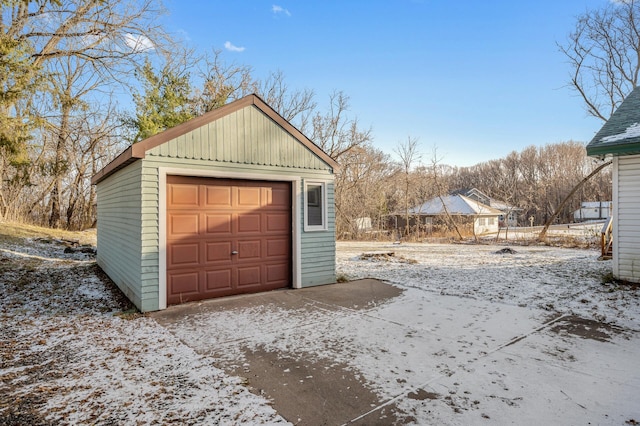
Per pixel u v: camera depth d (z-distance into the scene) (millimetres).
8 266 8773
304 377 3236
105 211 8836
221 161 6250
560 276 8266
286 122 7090
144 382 3143
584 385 3023
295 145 7262
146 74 16906
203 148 6051
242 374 3305
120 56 12031
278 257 7180
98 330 4676
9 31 10172
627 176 7070
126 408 2693
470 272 9172
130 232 6164
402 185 29562
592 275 8180
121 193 6895
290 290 7023
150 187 5516
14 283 7398
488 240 20625
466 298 6316
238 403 2770
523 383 3066
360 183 28422
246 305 5855
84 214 23719
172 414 2604
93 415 2600
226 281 6484
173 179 5887
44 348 4039
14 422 2514
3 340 4328
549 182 42594
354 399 2828
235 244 6594
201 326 4770
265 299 6266
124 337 4387
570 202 42406
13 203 18219
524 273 8852
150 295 5508
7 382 3180
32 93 10141
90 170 23266
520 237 21328
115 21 11422
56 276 8242
